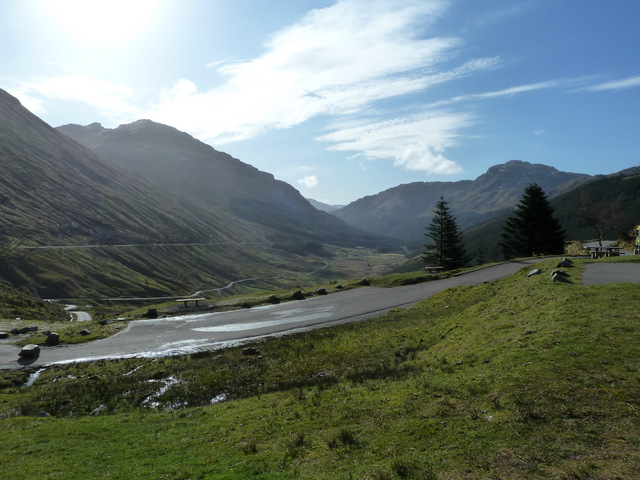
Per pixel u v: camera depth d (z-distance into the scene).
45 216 194.62
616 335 14.57
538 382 12.13
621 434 9.20
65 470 12.68
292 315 42.34
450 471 8.91
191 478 11.05
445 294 42.25
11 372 27.88
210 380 23.72
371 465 9.88
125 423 17.58
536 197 79.06
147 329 39.28
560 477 8.08
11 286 123.81
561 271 27.92
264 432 13.88
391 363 21.52
